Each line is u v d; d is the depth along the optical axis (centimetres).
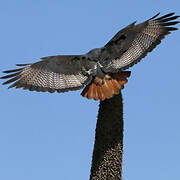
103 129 2194
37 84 2125
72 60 2138
